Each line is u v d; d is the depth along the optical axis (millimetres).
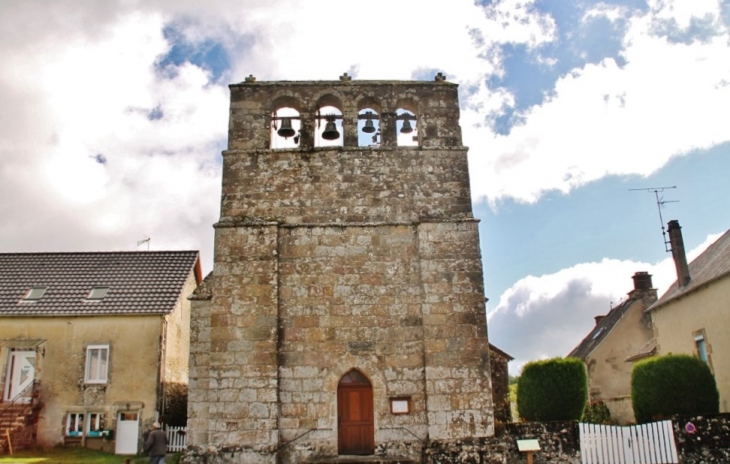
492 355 21344
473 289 16594
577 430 15805
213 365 16031
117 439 23875
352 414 16203
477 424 15719
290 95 18203
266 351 16094
